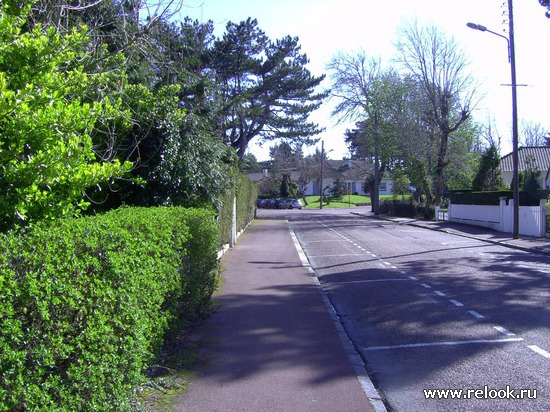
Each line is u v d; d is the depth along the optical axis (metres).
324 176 105.06
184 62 13.91
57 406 3.38
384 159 48.47
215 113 13.09
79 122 5.19
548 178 44.88
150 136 10.39
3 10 5.79
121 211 6.77
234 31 30.98
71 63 8.47
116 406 4.04
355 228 32.75
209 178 11.70
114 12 10.29
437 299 9.97
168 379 5.57
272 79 34.69
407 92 42.09
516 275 12.59
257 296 10.42
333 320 8.38
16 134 4.78
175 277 6.24
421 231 29.55
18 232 4.28
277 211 67.50
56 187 5.14
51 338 3.31
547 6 19.53
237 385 5.48
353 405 5.00
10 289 3.00
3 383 2.93
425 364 6.27
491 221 28.45
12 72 5.62
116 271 4.12
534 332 7.45
